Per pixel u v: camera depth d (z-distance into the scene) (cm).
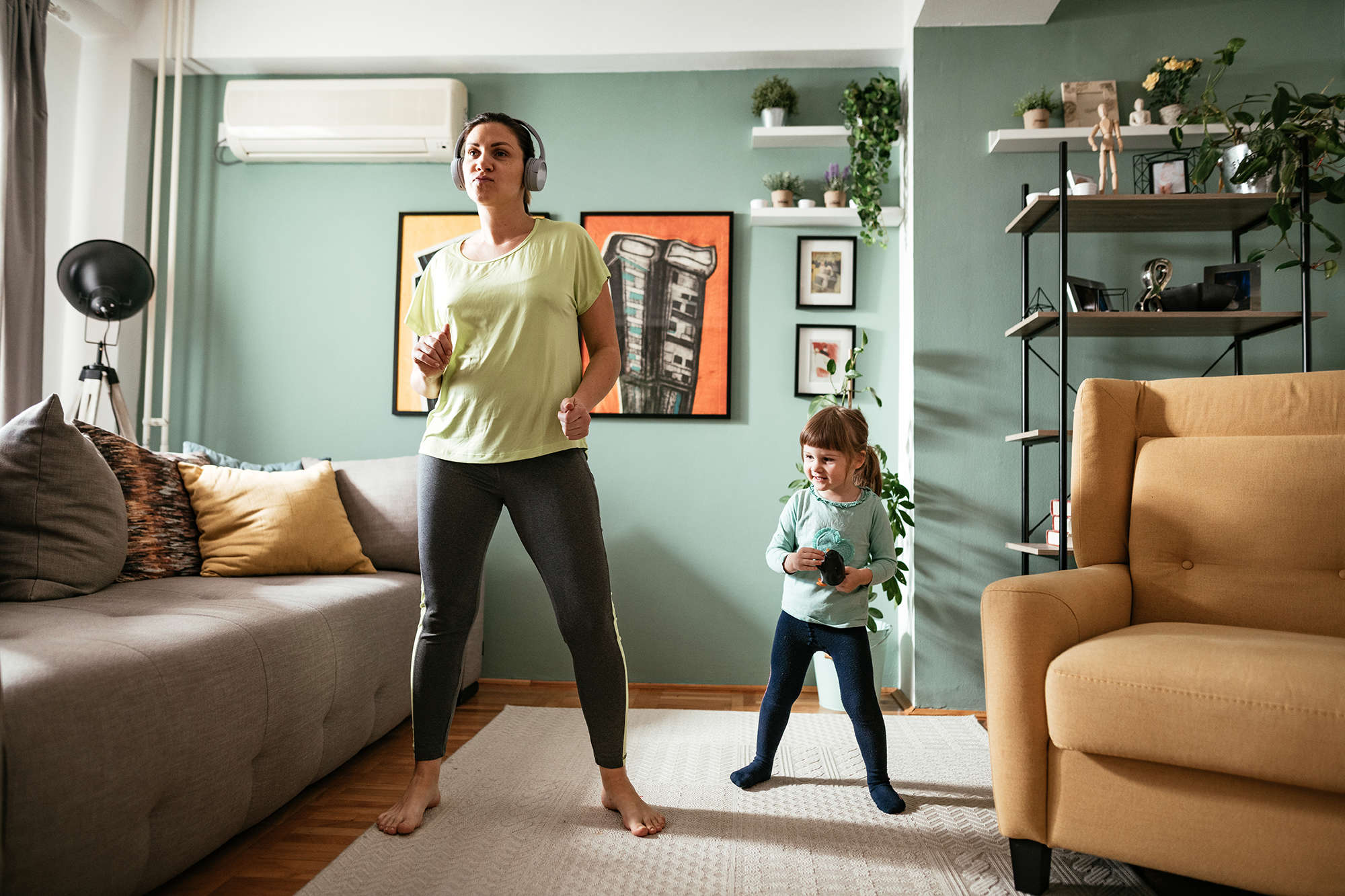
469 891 126
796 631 179
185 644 130
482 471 152
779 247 295
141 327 308
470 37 293
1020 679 129
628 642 290
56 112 294
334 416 303
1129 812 119
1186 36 268
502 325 151
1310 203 241
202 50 300
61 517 164
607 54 290
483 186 151
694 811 161
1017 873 129
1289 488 155
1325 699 104
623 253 296
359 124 293
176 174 302
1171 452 168
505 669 293
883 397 289
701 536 290
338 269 305
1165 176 250
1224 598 155
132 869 113
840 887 130
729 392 290
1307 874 107
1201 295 232
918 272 268
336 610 179
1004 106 270
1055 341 265
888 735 219
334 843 148
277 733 150
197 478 222
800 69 299
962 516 262
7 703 97
